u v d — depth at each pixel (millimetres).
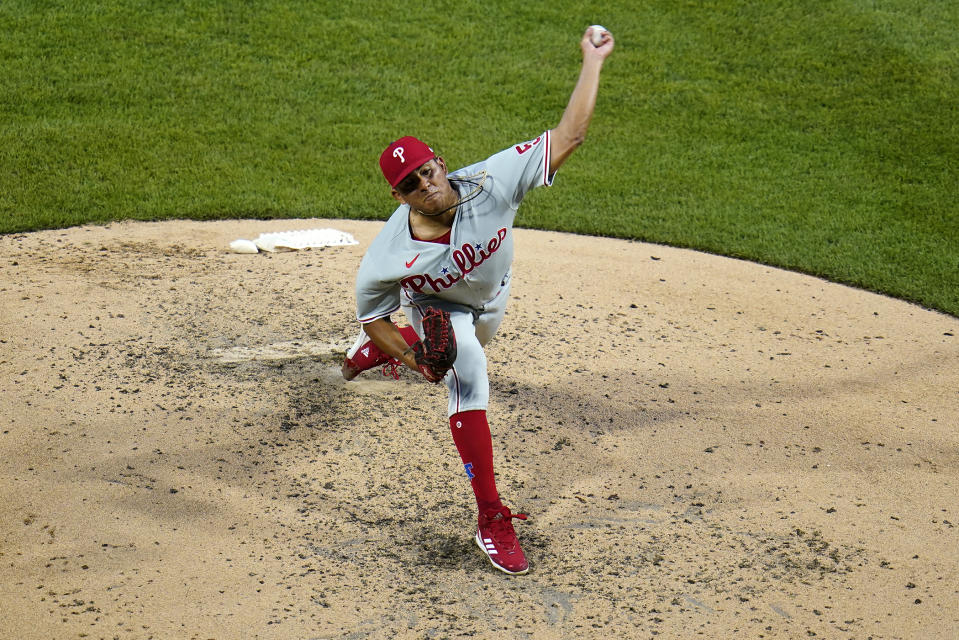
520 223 32594
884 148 38719
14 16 45250
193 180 34594
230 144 37500
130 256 28078
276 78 42625
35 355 21438
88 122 38156
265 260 28141
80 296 24797
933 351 23719
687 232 32094
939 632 13867
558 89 42875
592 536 16250
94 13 46125
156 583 14539
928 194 35156
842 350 23594
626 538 16188
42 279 25844
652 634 13859
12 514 15953
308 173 35688
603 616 14273
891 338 24484
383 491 17359
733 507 17016
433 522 16609
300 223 31703
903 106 41688
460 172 15148
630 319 24906
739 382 21672
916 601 14562
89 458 17625
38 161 35062
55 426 18609
